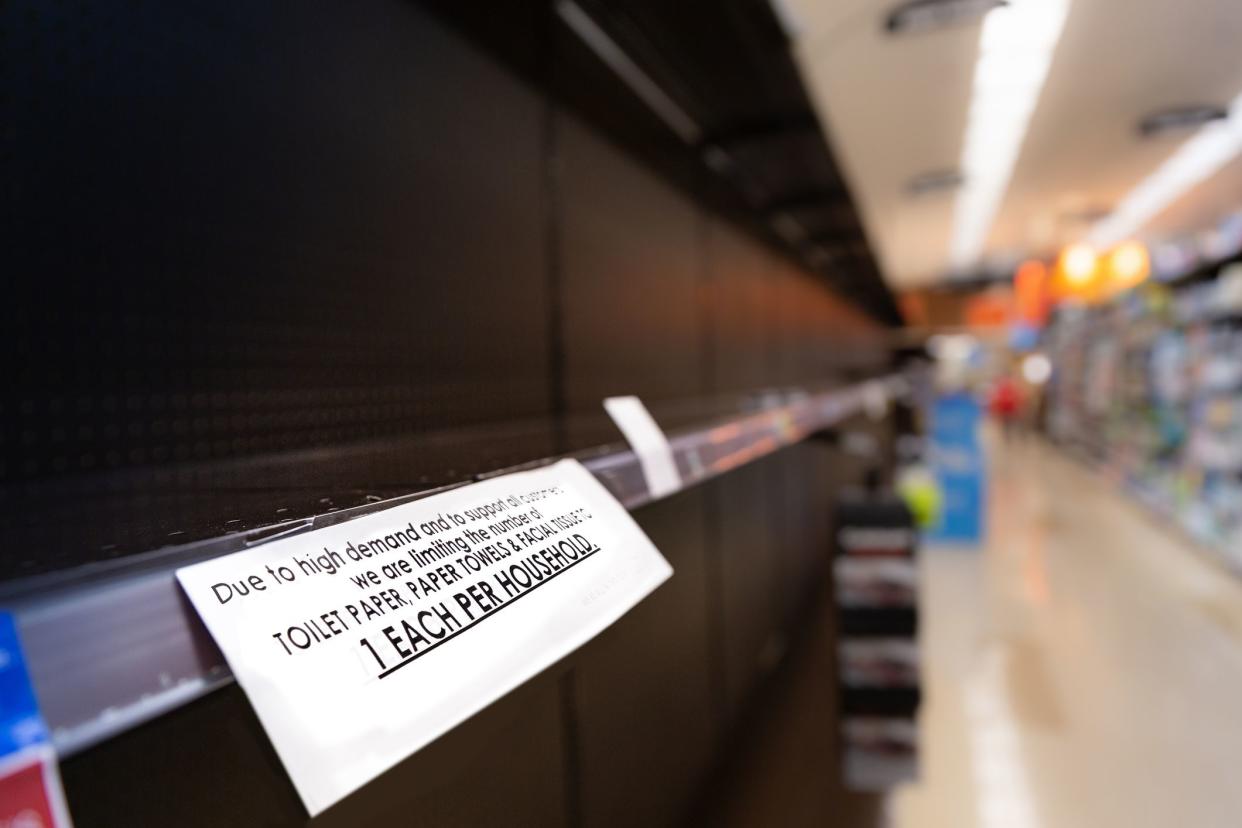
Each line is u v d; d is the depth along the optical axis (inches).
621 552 20.2
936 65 112.2
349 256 33.1
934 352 621.0
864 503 84.5
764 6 62.1
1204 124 142.3
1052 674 114.7
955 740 94.4
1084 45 106.0
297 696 11.4
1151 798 80.4
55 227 22.0
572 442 29.4
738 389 104.4
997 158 169.2
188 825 15.0
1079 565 181.9
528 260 48.0
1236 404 185.9
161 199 25.1
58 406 21.8
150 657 10.2
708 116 80.5
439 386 38.8
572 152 54.7
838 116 136.2
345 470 21.2
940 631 135.9
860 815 75.9
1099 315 373.7
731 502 80.2
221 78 27.3
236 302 27.7
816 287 206.1
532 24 49.2
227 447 27.1
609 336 60.4
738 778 78.5
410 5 37.6
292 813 12.7
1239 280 173.5
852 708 82.0
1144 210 238.2
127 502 16.3
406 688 12.7
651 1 56.0
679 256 78.3
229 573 12.0
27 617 9.1
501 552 16.9
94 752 14.5
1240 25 100.8
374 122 34.8
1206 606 147.9
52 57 22.0
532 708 36.8
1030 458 446.6
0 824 8.0
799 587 133.5
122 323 23.7
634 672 51.4
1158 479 248.5
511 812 34.5
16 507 15.9
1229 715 99.8
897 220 243.6
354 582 13.6
